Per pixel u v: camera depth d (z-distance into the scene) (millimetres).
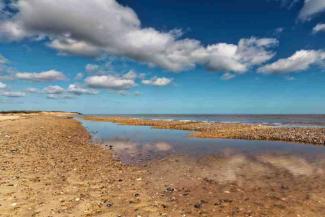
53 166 14688
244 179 13297
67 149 20891
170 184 12352
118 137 33719
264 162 17578
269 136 32562
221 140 30344
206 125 54625
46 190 10562
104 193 10703
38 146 20922
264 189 11664
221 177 13648
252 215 8859
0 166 13719
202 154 20703
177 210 9211
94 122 78188
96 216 8414
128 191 11133
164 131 44219
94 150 21781
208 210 9258
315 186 12070
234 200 10273
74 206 9102
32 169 13641
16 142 21891
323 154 20828
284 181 12938
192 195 10820
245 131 38938
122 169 15219
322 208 9438
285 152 21781
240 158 19047
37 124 42031
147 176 13750
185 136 35094
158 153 21141
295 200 10266
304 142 28281
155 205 9617
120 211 8922
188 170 15172
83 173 13695
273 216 8781
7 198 9391
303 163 17297
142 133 40219
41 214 8273
